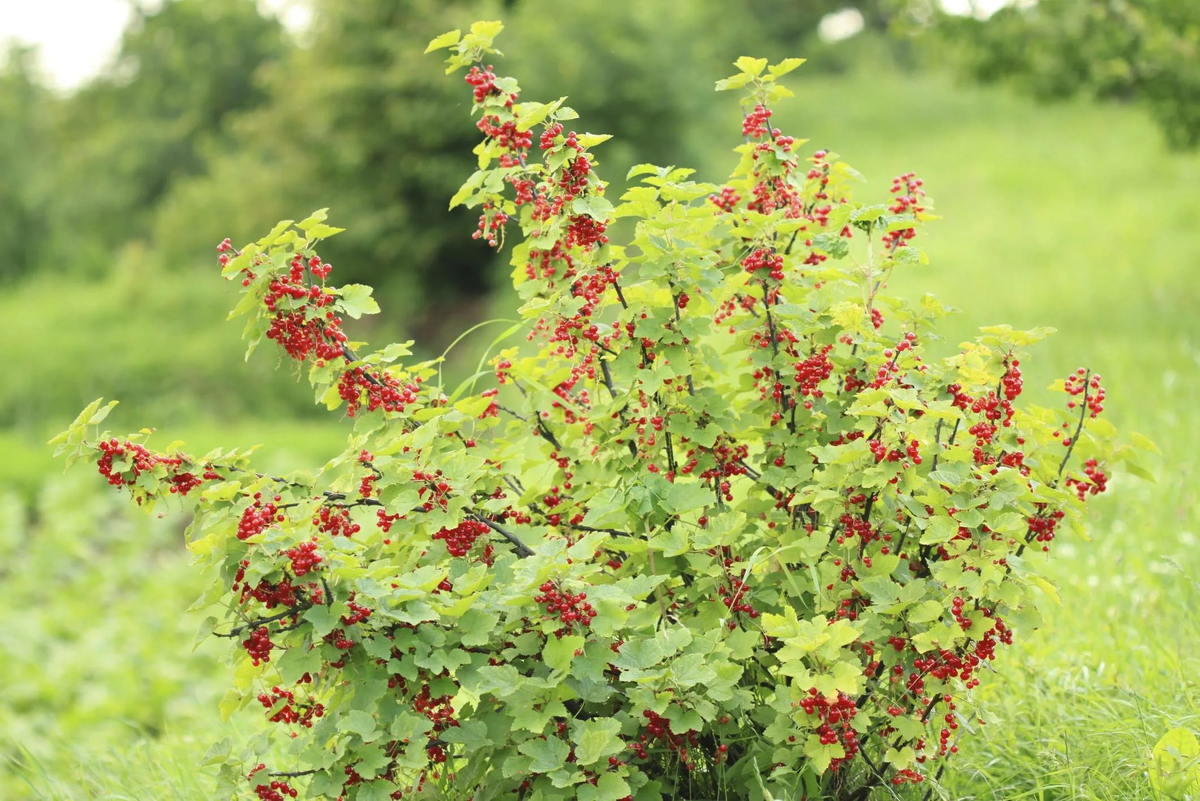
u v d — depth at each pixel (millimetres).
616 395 3006
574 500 2975
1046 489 2576
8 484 11023
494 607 2424
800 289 2920
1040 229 13359
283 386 17172
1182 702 3199
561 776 2268
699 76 19266
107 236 30766
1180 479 4898
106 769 4004
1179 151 9305
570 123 18500
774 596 2744
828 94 26812
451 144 18766
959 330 9211
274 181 20031
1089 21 8820
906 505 2561
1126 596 4082
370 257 19438
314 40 20031
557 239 2738
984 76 9484
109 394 17250
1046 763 3027
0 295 26656
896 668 2656
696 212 2736
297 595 2350
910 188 3059
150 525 9547
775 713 2668
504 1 20641
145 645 6852
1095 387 2824
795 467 2852
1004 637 2518
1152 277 10289
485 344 15633
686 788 2850
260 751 2684
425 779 2607
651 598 2922
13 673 6766
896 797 2746
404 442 2510
